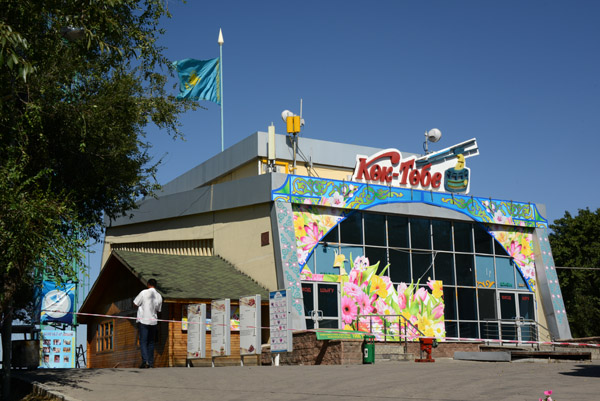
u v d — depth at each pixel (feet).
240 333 64.64
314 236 86.63
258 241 86.53
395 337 88.74
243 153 100.17
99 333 94.32
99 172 56.95
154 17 57.52
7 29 37.09
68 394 37.60
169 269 83.41
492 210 101.55
